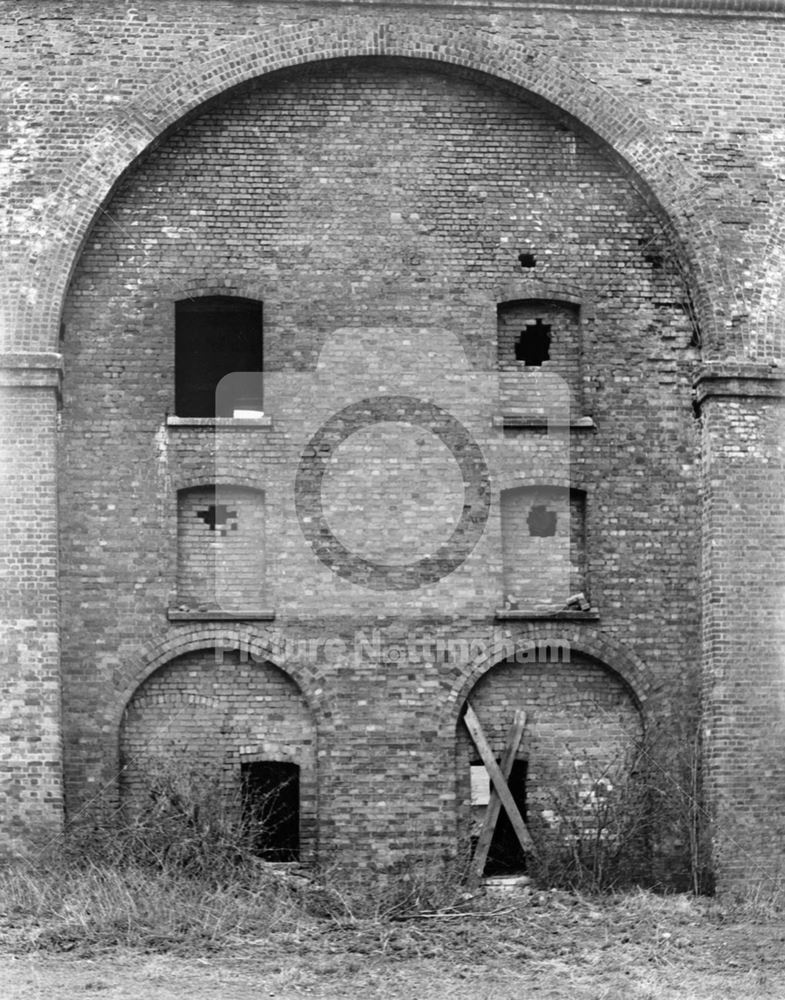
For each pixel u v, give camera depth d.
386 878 21.62
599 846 21.97
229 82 22.47
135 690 21.95
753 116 23.08
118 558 22.09
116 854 20.91
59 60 22.36
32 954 18.31
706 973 18.30
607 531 22.64
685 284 23.06
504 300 22.84
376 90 23.00
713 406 22.53
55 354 21.77
